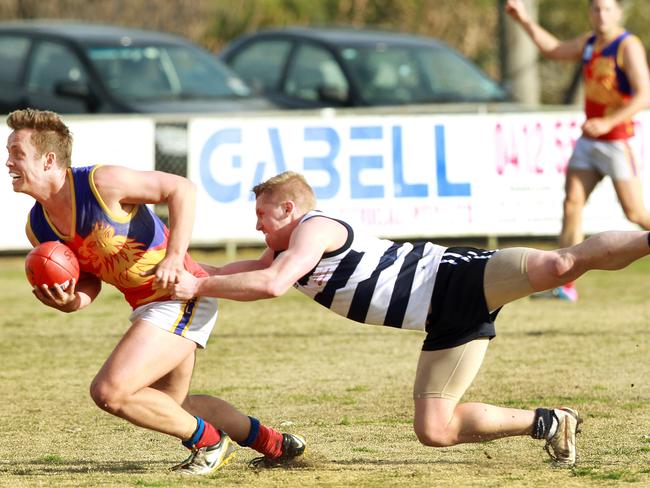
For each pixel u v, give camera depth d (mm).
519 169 47531
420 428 17797
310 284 17828
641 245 16703
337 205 46688
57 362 29453
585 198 34938
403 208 46969
